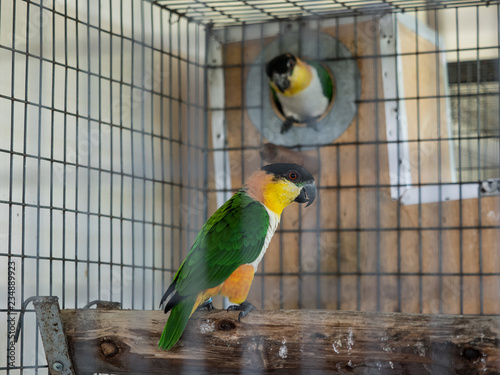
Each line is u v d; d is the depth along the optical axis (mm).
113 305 772
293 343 658
